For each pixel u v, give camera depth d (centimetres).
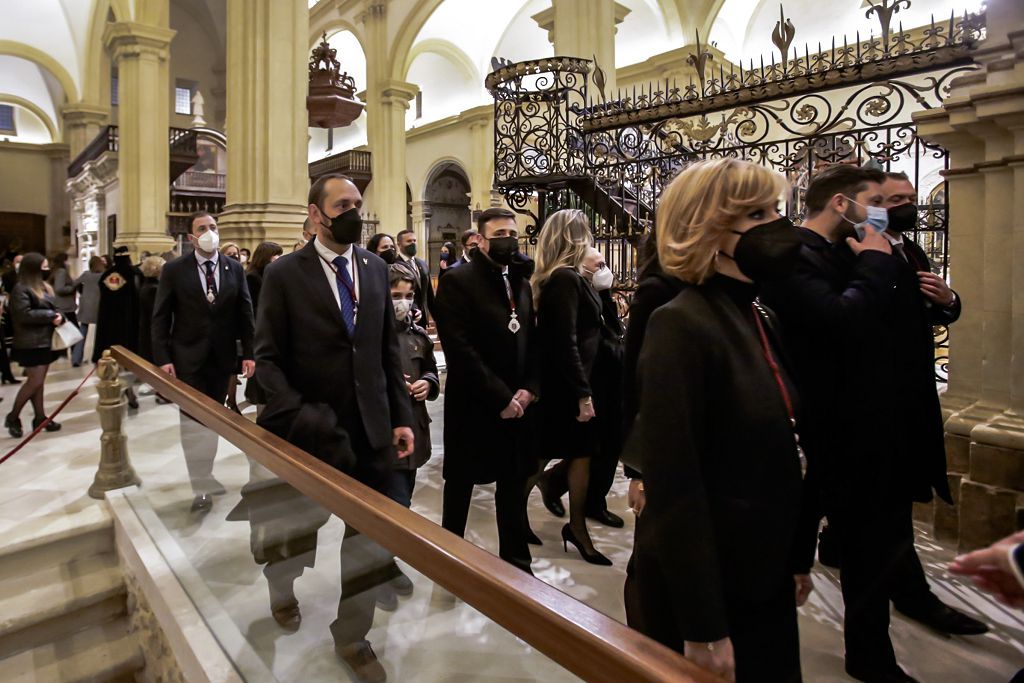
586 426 291
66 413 612
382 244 498
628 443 154
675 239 124
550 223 301
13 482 423
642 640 94
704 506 112
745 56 1617
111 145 1491
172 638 273
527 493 307
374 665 167
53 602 330
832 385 172
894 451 172
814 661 165
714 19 1440
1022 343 270
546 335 288
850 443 169
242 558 234
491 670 138
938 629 174
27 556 346
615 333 327
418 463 290
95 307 891
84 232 1925
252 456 213
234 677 235
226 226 747
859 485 167
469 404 273
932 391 199
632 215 550
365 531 155
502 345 272
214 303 387
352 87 1155
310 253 249
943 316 222
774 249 115
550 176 552
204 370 388
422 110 2234
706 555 111
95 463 460
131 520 353
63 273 952
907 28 1305
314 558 184
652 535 116
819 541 190
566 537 299
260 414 235
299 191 765
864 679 158
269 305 243
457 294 273
